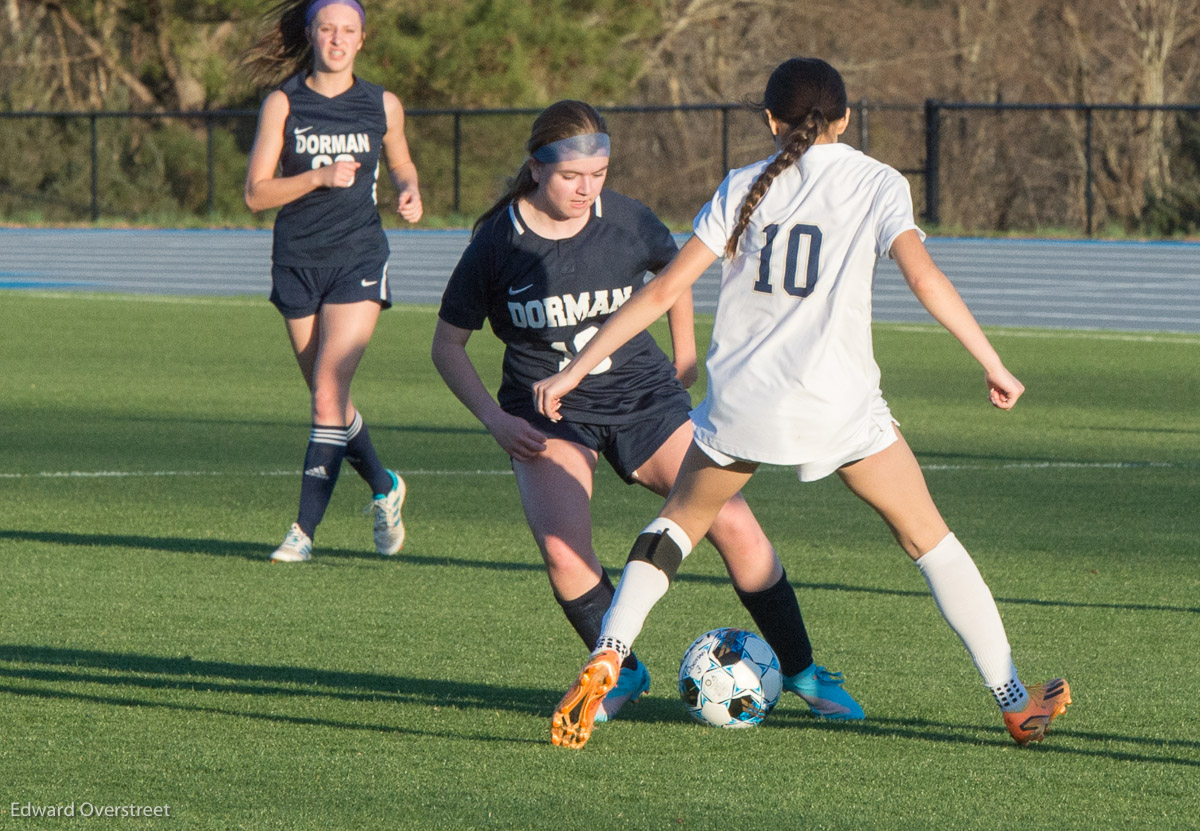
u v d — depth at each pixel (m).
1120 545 28.12
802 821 14.37
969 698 18.77
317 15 27.83
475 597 24.30
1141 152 161.50
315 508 27.22
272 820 14.30
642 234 18.89
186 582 25.12
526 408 18.92
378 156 28.48
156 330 67.25
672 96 170.88
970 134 168.50
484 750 16.52
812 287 15.12
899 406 46.72
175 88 158.62
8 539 28.31
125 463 36.78
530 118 143.25
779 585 17.70
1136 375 54.09
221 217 145.38
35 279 94.62
